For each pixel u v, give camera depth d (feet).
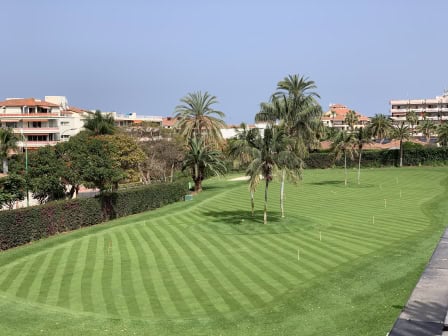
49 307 77.92
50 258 114.42
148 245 127.13
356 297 76.33
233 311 74.49
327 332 63.10
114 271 101.24
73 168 174.81
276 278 92.43
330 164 396.78
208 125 266.57
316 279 88.17
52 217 152.15
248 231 144.36
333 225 151.43
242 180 318.04
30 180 167.53
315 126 192.44
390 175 327.88
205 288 87.40
